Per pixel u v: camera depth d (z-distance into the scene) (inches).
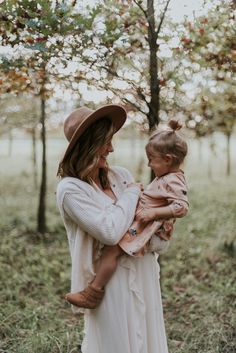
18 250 323.6
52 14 153.9
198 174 761.0
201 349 178.9
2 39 167.2
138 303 111.6
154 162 116.2
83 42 166.7
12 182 650.8
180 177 115.2
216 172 780.0
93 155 107.7
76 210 105.6
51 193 577.0
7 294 234.2
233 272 278.4
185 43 195.6
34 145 580.4
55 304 233.1
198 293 249.8
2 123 439.2
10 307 215.5
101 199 108.7
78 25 157.6
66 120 114.4
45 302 234.8
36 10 158.6
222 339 182.2
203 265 305.7
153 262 116.3
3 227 402.0
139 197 113.8
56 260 312.2
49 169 767.7
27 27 162.7
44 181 392.8
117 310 108.8
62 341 180.5
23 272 275.9
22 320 202.1
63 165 110.5
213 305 224.1
